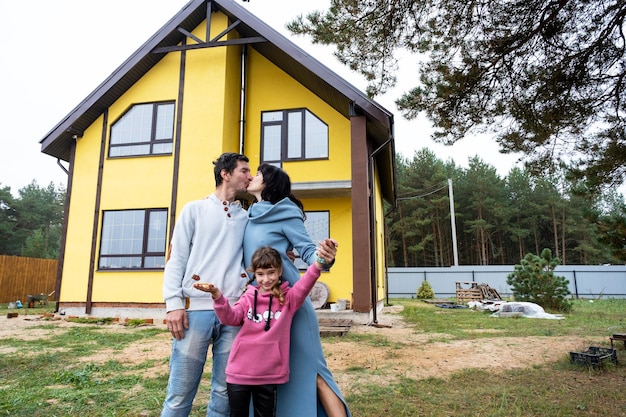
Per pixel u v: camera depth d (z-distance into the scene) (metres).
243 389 2.01
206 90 11.06
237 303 2.15
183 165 10.86
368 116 10.12
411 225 37.25
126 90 11.66
